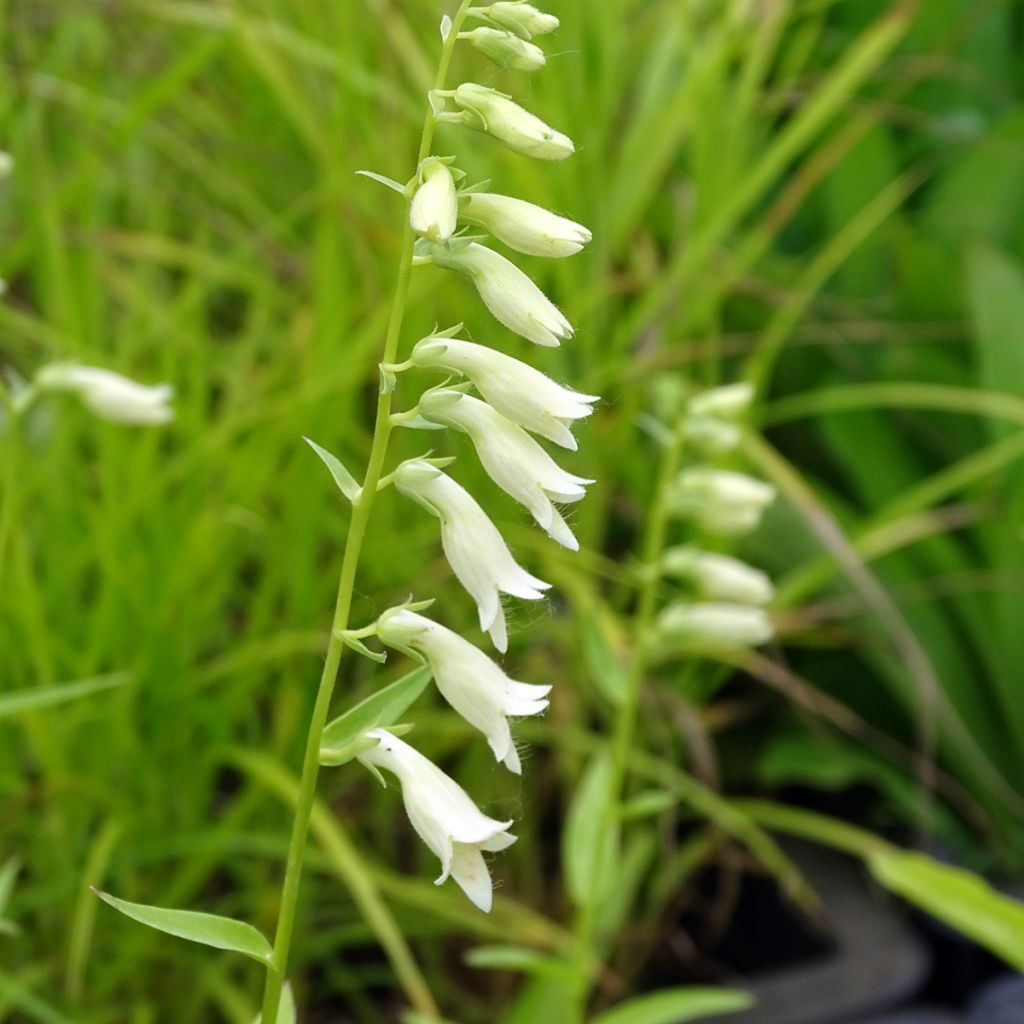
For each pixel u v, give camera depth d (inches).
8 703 12.0
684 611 14.2
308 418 15.9
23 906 14.5
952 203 21.8
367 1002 17.0
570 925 18.1
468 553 9.8
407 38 18.1
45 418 17.0
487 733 9.8
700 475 14.4
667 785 18.6
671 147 18.7
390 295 17.4
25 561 14.2
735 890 18.2
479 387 9.8
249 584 18.8
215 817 17.5
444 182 9.4
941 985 17.9
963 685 19.3
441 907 15.7
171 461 17.2
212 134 20.0
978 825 19.4
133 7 19.6
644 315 17.9
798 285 19.8
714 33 20.7
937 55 21.5
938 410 20.7
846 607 18.0
